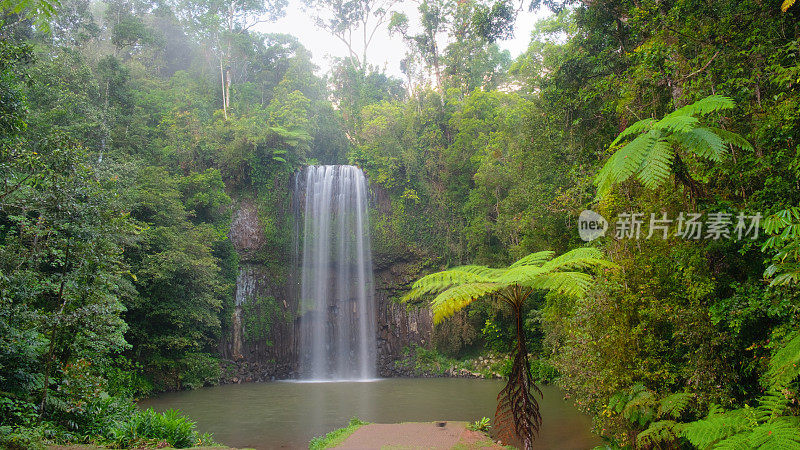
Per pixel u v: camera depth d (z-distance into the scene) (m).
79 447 7.92
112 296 10.63
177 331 21.61
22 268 8.80
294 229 30.59
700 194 7.09
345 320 30.05
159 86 33.25
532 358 24.12
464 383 23.41
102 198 9.66
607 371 7.96
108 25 37.09
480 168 26.97
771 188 6.21
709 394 6.70
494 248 27.72
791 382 5.17
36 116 17.72
